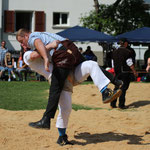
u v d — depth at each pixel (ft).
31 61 24.79
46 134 29.19
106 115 37.99
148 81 76.95
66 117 25.54
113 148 25.20
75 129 31.24
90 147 25.45
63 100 25.03
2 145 25.67
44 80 81.30
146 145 26.07
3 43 80.07
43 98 53.62
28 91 61.11
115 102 46.80
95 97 53.98
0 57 79.51
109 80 24.07
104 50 103.30
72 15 123.03
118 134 29.86
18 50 119.55
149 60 47.24
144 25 104.06
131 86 62.34
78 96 54.95
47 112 24.02
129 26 103.76
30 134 29.07
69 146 25.49
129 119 36.32
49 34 24.85
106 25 101.60
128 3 104.47
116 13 104.63
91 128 31.78
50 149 24.88
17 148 25.05
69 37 83.15
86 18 103.45
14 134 28.81
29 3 120.26
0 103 48.03
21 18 121.90
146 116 37.91
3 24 118.52
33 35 24.30
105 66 90.07
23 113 39.06
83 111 40.32
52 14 122.11
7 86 67.15
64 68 23.90
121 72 45.83
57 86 24.03
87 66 24.31
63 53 23.93
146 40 81.51
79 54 24.67
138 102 50.57
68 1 122.42
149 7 111.34
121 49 45.91
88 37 83.15
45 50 23.52
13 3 119.14
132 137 28.86
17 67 82.84
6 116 37.32
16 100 50.98
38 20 121.08
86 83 74.02
